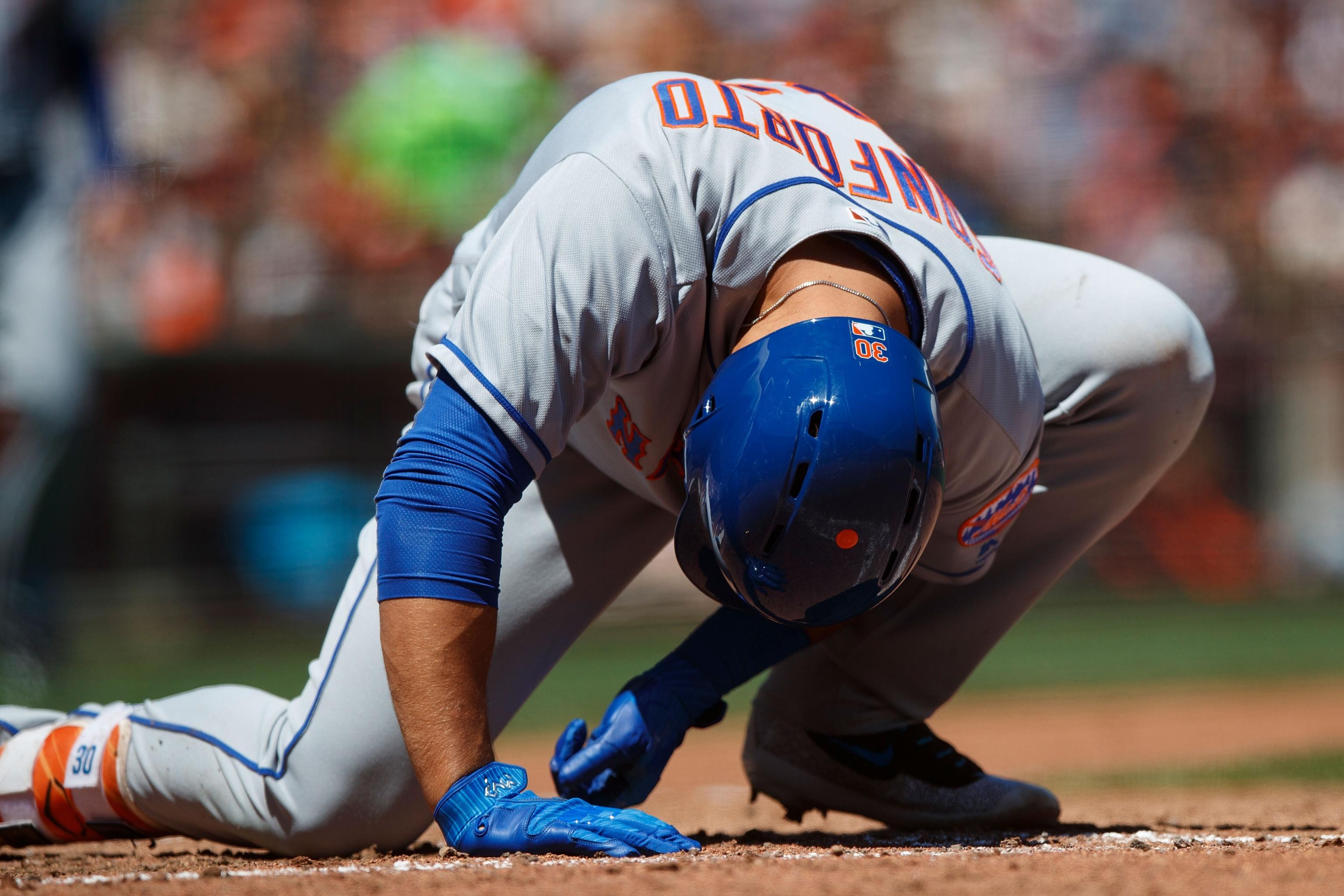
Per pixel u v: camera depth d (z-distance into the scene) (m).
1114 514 9.28
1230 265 45.94
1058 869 7.02
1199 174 45.91
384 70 41.12
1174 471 45.91
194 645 37.16
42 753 9.15
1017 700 28.78
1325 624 40.34
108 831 9.25
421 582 7.08
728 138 7.43
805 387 6.91
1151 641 37.78
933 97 44.88
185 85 39.78
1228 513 46.28
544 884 6.54
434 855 8.44
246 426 40.22
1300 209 46.09
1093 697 29.02
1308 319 46.03
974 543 8.47
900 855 7.81
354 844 8.67
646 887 6.44
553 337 7.05
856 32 44.72
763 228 7.24
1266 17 46.25
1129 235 45.56
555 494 8.93
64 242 27.31
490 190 41.03
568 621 9.06
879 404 6.91
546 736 22.88
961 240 7.92
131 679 29.80
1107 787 14.69
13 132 26.56
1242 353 46.19
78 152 27.33
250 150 40.22
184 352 39.16
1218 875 6.82
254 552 39.38
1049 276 8.99
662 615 39.16
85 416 28.20
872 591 7.21
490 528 7.14
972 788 9.76
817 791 9.97
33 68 26.42
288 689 27.31
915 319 7.41
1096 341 8.74
